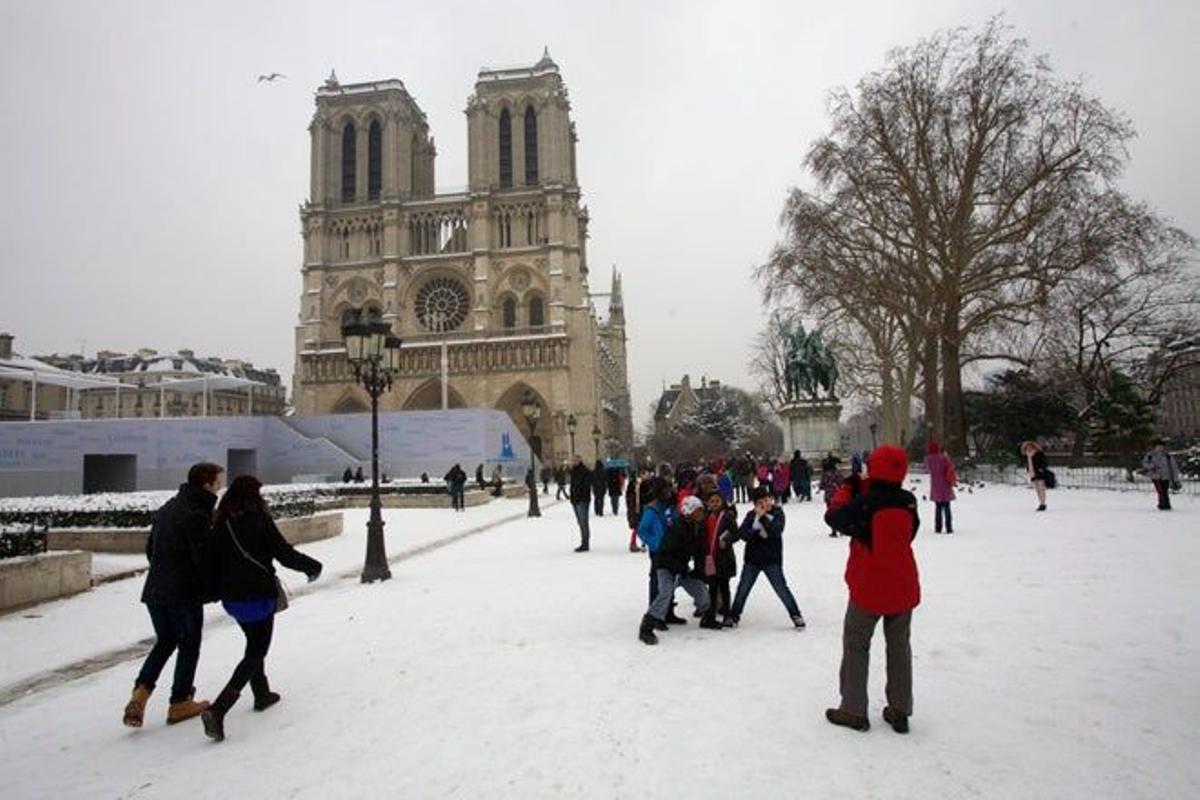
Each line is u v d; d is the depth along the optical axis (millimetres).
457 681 7473
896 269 42469
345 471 47844
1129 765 5113
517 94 94750
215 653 9141
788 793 4871
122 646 9641
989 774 5051
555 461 85625
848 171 41875
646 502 14773
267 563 6742
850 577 6043
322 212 93438
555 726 6152
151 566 6859
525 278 91250
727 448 105688
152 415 107750
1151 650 7594
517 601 11477
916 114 39906
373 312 15625
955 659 7566
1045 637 8203
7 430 45625
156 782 5430
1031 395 49781
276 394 135500
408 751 5762
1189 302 45094
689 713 6363
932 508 24984
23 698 7594
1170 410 93125
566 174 93375
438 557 17562
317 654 8734
